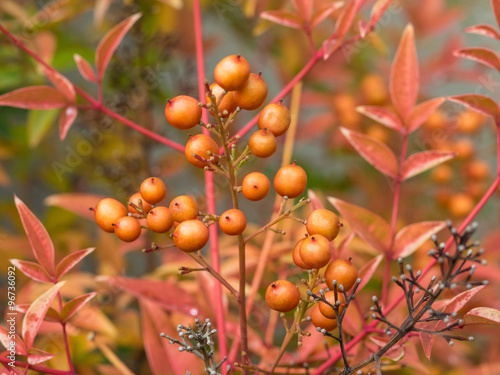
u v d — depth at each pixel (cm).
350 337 36
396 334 29
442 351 42
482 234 58
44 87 35
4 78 49
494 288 42
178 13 55
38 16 47
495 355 45
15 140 58
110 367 38
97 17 47
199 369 35
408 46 35
